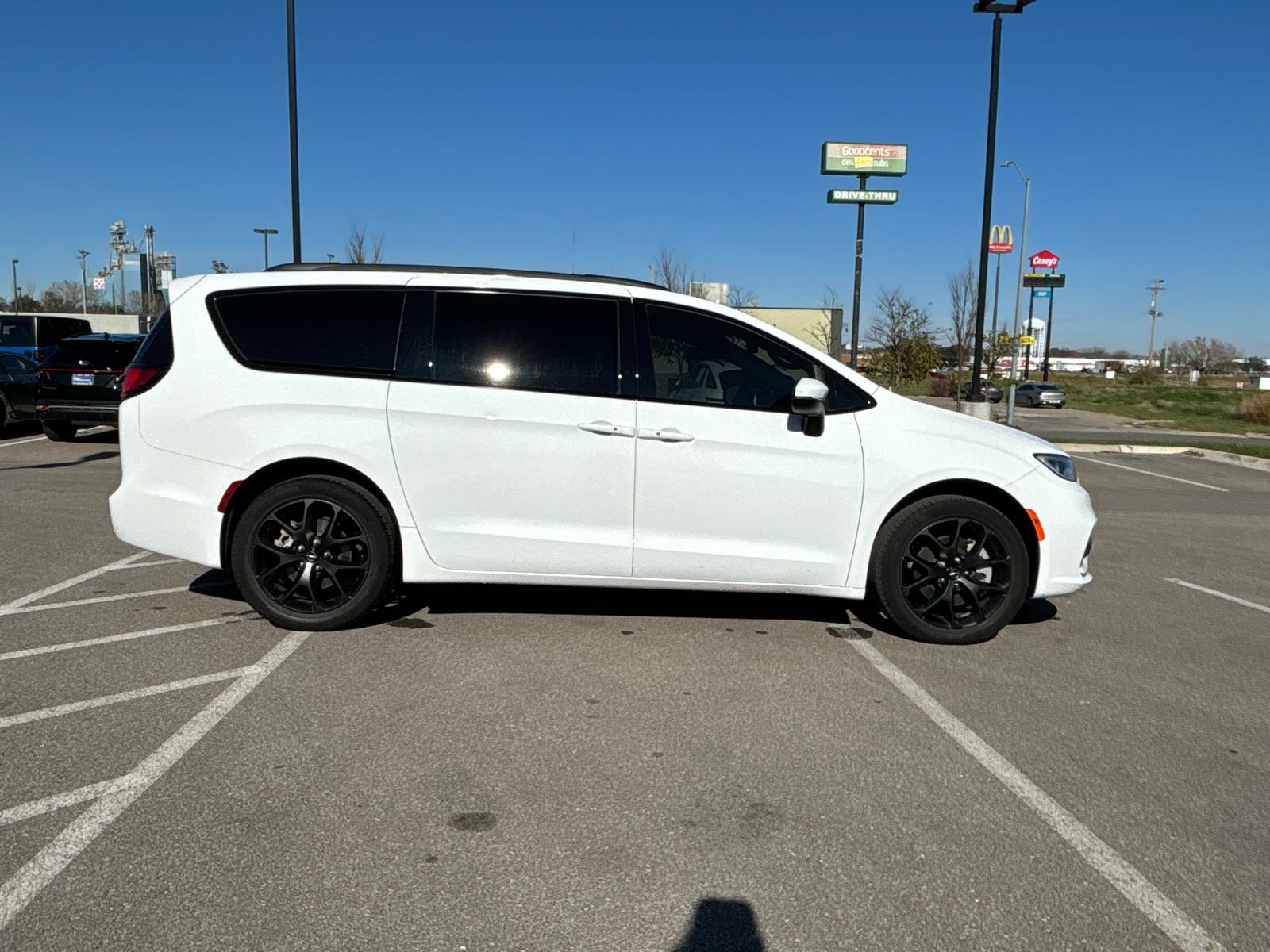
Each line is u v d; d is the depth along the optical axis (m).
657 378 4.95
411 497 4.89
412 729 3.80
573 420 4.86
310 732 3.75
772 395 5.00
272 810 3.12
